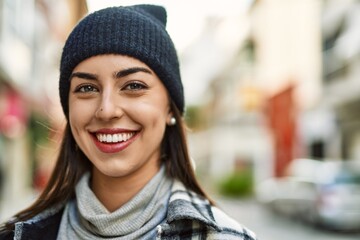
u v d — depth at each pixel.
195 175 1.78
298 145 17.45
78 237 1.60
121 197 1.65
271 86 23.02
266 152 24.77
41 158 15.66
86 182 1.67
